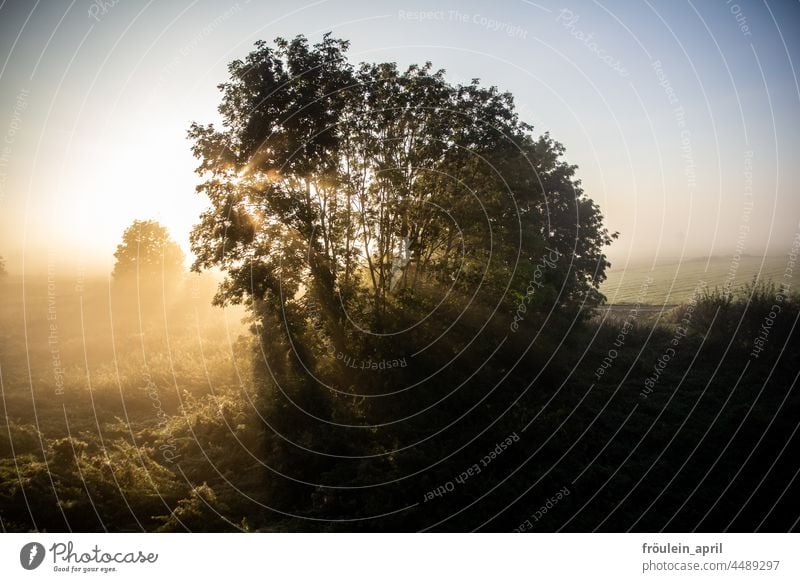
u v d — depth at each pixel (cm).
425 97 2878
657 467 2136
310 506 1884
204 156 2877
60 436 2356
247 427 2345
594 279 3794
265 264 2859
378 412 2433
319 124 2791
